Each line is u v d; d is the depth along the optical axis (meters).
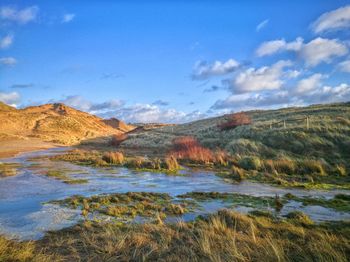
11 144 49.25
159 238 6.98
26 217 8.77
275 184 14.58
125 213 9.28
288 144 24.73
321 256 5.50
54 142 63.72
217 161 22.75
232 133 36.62
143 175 17.92
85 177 16.92
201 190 13.27
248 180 15.84
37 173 18.16
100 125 154.12
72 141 71.25
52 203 10.45
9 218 8.67
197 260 5.76
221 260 5.65
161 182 15.47
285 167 18.11
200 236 6.89
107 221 8.43
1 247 6.03
